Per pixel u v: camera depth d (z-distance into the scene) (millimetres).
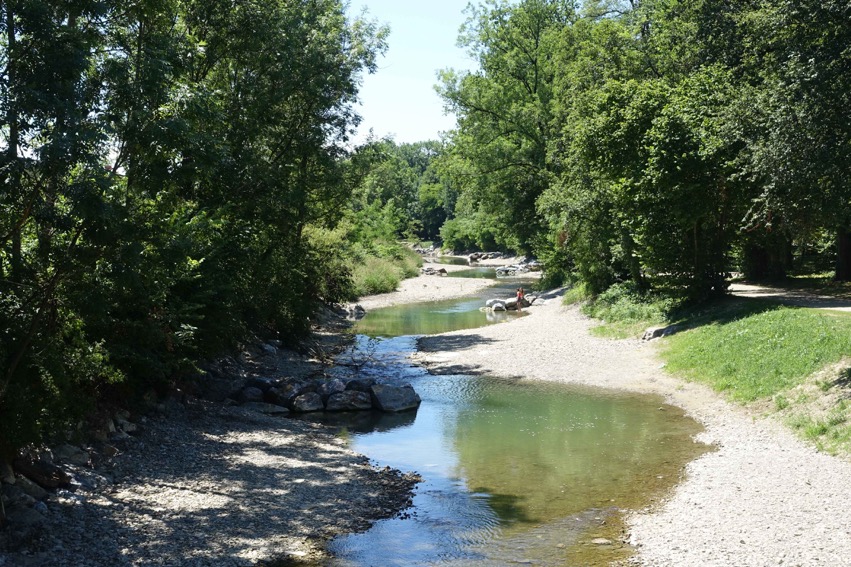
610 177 30969
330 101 26594
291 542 11133
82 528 10875
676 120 27375
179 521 11625
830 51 16969
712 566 9852
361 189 34312
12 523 10445
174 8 16766
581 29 46469
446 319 43125
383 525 11977
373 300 53750
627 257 35469
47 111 9406
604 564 10234
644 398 21859
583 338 31906
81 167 10242
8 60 10070
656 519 11992
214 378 22062
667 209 28844
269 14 22719
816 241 45625
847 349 18719
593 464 15406
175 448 15617
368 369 27344
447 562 10422
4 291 10836
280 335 30359
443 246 129875
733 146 25328
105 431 14930
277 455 15953
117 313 15750
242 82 22922
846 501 12016
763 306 26203
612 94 30531
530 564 10305
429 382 25203
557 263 51188
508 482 14320
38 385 11430
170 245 12852
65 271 10570
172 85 13094
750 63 28984
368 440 17938
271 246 26391
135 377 17031
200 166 12188
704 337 25500
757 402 19047
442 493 13672
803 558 9859
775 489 12992
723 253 30562
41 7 9750
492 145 53312
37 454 12469
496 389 23844
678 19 35281
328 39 26375
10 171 9281
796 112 17344
